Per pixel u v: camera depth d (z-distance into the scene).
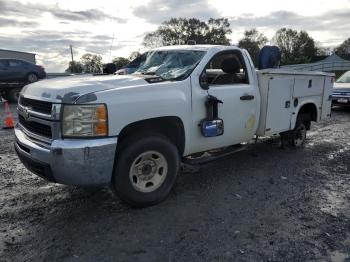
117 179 4.04
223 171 5.75
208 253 3.39
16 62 17.94
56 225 3.91
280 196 4.75
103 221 4.00
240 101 5.28
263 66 6.31
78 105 3.66
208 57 4.95
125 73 5.37
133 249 3.45
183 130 4.55
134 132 4.23
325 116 7.57
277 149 7.13
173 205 4.43
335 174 5.69
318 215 4.20
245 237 3.68
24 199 4.61
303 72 6.51
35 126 4.09
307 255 3.37
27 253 3.37
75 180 3.71
